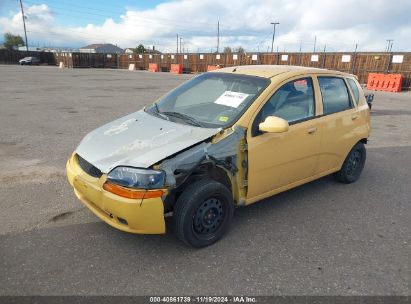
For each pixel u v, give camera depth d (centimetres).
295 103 406
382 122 1054
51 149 649
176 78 2923
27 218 386
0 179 495
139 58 4788
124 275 296
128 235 357
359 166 531
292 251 339
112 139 353
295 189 495
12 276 290
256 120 360
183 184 329
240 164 353
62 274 295
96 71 3956
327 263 322
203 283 290
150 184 294
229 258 325
